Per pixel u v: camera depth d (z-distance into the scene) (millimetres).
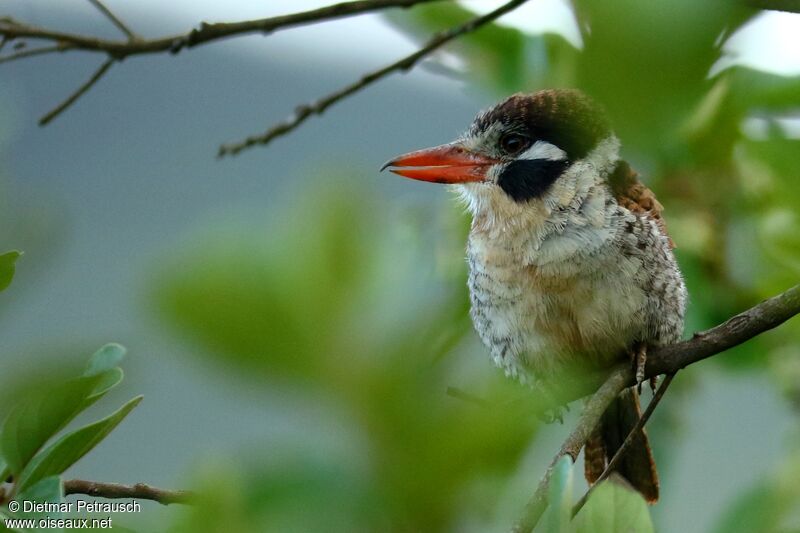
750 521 4539
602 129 4637
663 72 3627
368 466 3219
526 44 4629
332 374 3195
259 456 3168
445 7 4648
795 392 4664
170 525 3344
